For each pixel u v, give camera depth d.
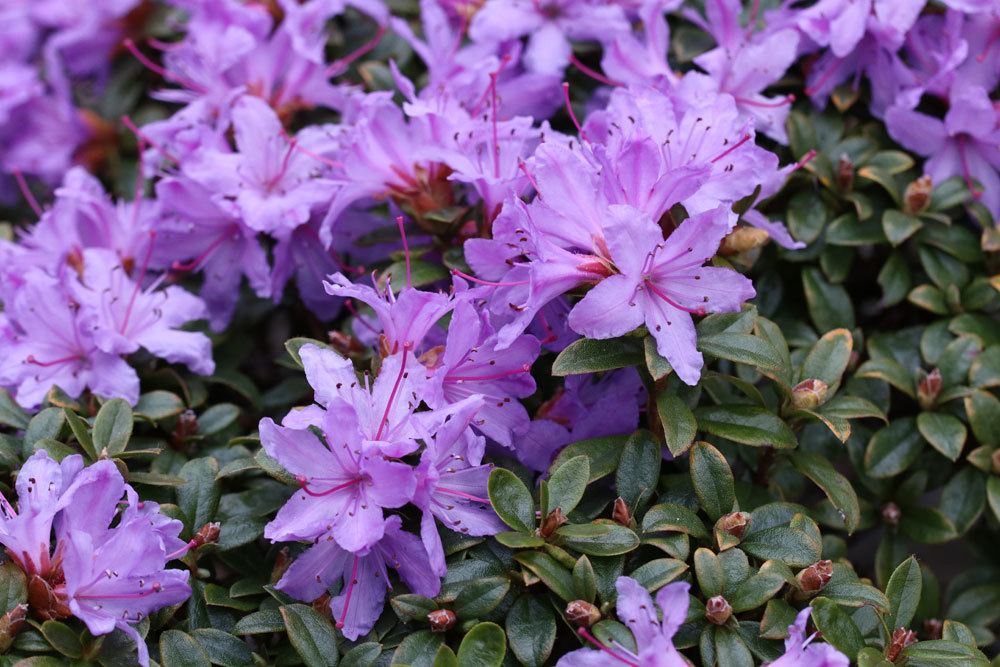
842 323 0.40
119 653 0.34
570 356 0.35
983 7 0.40
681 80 0.40
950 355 0.38
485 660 0.33
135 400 0.38
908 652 0.34
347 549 0.33
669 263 0.35
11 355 0.38
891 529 0.39
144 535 0.34
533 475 0.37
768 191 0.37
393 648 0.34
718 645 0.33
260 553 0.36
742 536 0.35
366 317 0.39
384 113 0.38
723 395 0.38
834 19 0.40
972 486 0.38
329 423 0.33
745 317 0.35
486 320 0.35
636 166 0.34
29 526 0.33
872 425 0.39
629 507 0.35
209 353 0.39
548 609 0.34
